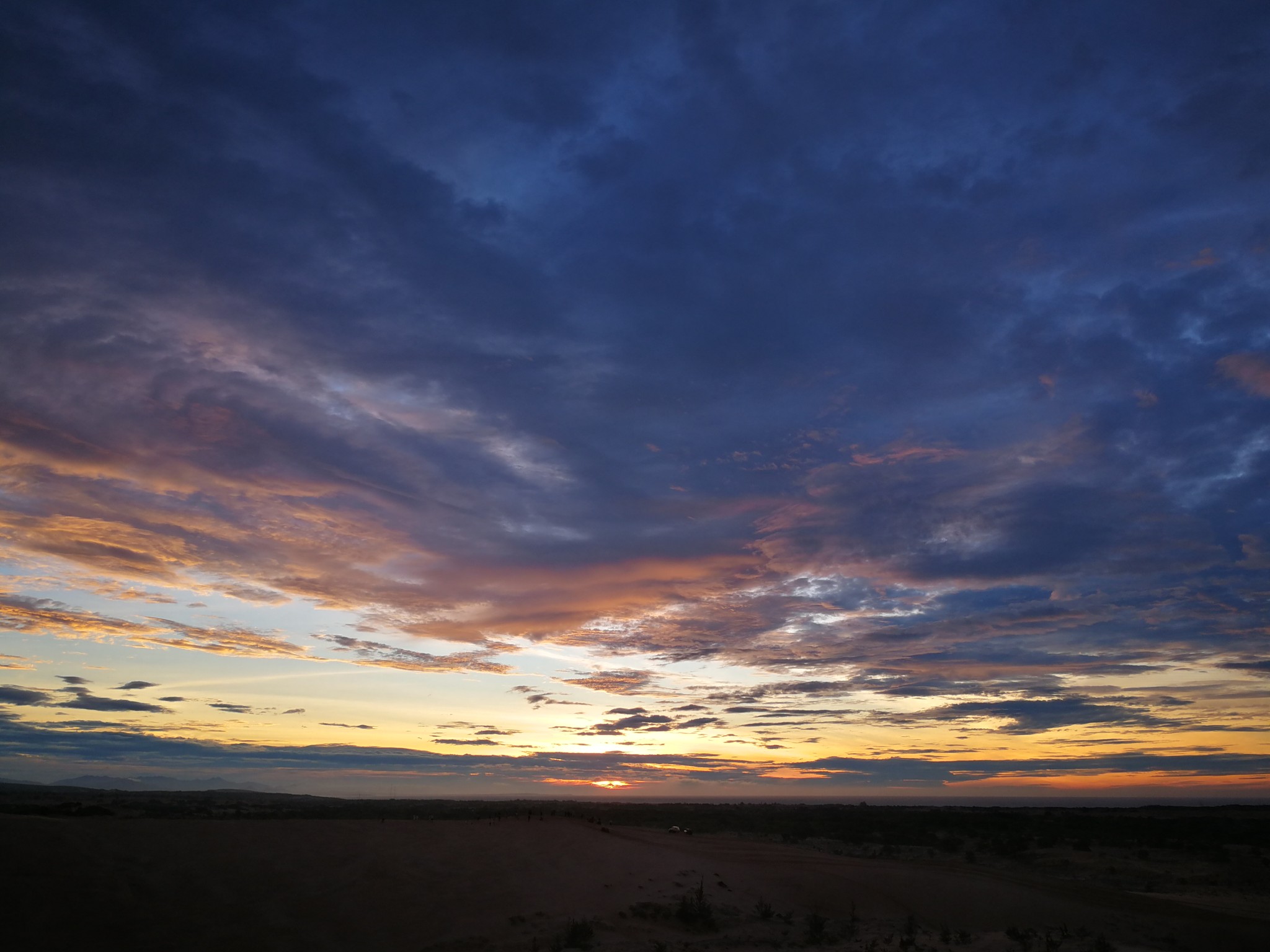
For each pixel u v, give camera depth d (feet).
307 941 50.26
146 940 46.93
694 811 256.32
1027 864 123.85
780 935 61.87
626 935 57.93
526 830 86.94
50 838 55.88
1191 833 171.94
